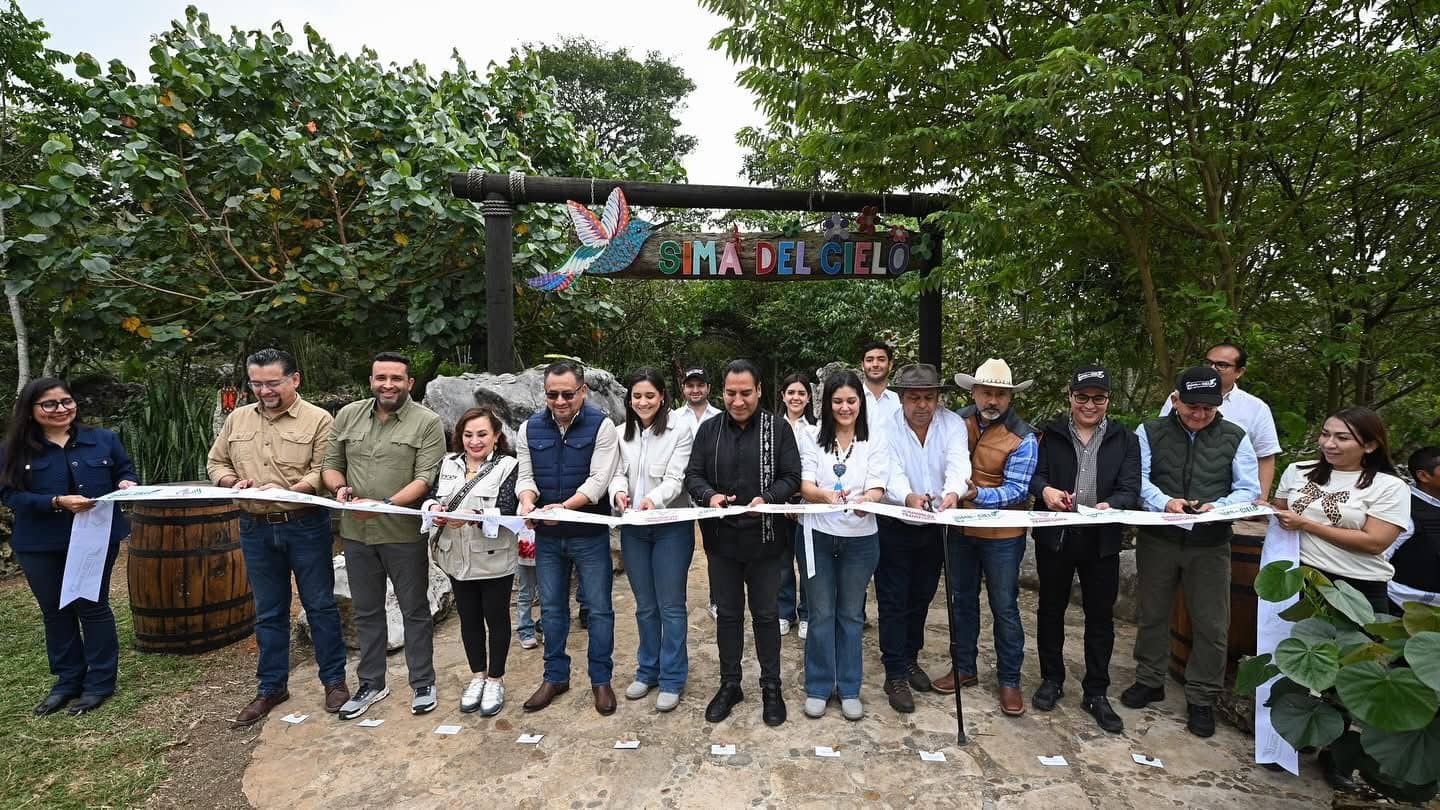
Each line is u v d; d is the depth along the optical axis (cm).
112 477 328
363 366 935
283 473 312
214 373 878
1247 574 324
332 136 645
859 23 454
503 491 314
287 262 623
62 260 548
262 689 313
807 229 576
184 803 253
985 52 449
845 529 295
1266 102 417
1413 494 292
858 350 1278
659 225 544
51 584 314
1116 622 421
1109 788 255
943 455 322
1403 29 403
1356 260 447
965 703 320
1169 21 364
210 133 608
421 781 262
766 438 298
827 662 304
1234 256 442
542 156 824
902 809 243
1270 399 443
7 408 717
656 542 310
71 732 300
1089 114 404
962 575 332
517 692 333
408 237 652
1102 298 532
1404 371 477
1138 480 300
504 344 545
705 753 278
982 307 732
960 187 495
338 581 388
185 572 378
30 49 716
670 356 1211
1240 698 298
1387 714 195
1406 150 414
